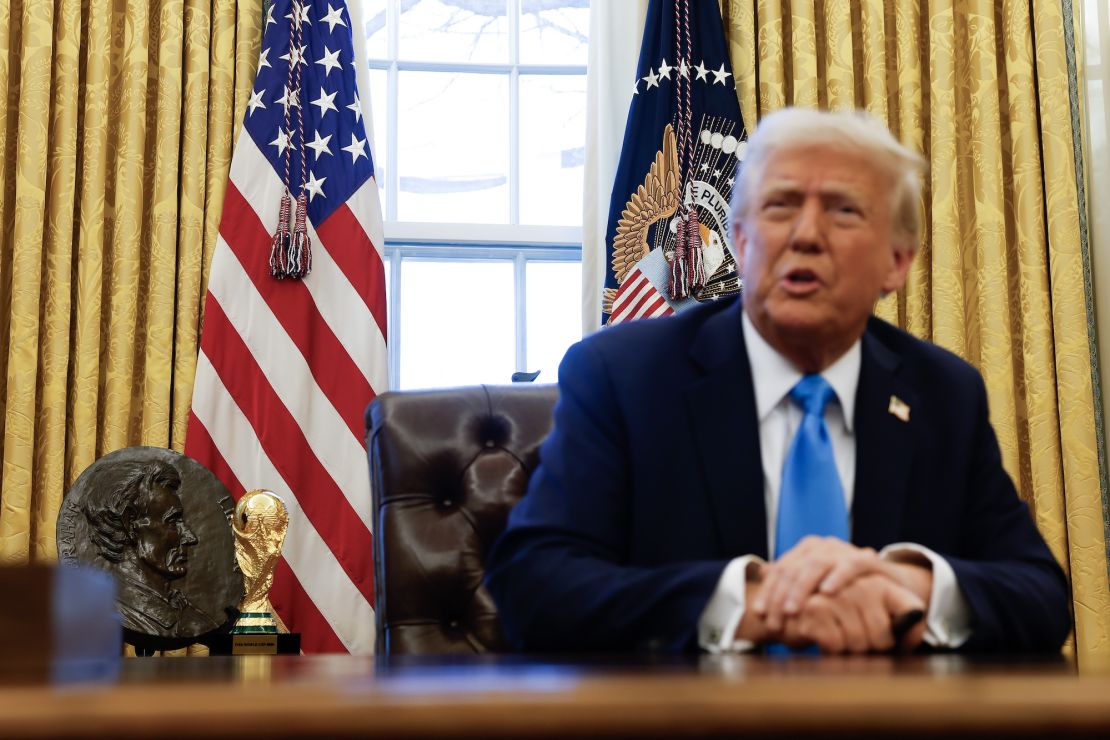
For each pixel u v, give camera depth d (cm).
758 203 116
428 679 48
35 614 50
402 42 348
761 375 118
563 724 34
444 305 340
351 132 312
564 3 353
